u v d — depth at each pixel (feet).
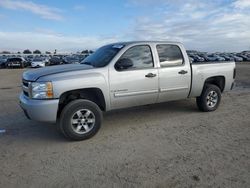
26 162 13.25
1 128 19.01
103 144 15.55
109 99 17.22
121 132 17.67
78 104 15.84
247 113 22.38
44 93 15.20
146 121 20.15
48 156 13.96
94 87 16.44
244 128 18.13
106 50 19.22
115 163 12.91
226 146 14.83
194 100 27.40
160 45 19.53
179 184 10.82
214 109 23.07
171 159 13.21
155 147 14.85
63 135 17.17
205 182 10.93
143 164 12.72
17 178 11.61
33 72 16.69
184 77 20.39
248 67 101.14
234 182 10.89
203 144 15.19
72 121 15.85
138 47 18.51
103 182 11.12
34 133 17.81
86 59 20.21
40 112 15.20
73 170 12.27
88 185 10.91
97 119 16.56
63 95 15.98
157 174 11.68
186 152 14.06
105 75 16.87
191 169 12.09
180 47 20.57
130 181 11.14
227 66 23.32
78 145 15.49
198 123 19.43
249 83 45.88
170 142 15.58
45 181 11.30
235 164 12.53
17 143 15.99
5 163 13.17
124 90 17.65
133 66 18.15
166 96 19.84
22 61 121.39
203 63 21.74
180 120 20.29
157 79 18.95
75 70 16.37
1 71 94.94
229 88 24.03
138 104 18.67
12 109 25.21
